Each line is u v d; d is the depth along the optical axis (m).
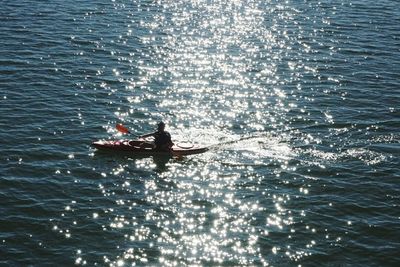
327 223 31.94
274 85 49.25
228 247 29.89
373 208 33.38
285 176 36.50
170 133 41.25
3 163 36.22
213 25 63.44
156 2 70.88
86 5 68.25
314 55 55.88
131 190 34.56
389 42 59.91
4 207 32.09
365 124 43.06
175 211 32.69
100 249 29.39
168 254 29.25
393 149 39.81
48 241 29.77
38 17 62.94
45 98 44.97
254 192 34.78
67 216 31.72
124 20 63.66
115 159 37.81
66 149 38.47
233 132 41.72
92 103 44.81
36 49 54.12
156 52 55.12
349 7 71.62
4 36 56.81
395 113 44.81
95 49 55.03
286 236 30.81
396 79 50.97
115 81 48.69
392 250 29.95
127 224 31.34
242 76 50.81
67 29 59.78
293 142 40.59
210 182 35.78
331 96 47.50
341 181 36.00
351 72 52.22
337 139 41.06
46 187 34.19
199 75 50.75
